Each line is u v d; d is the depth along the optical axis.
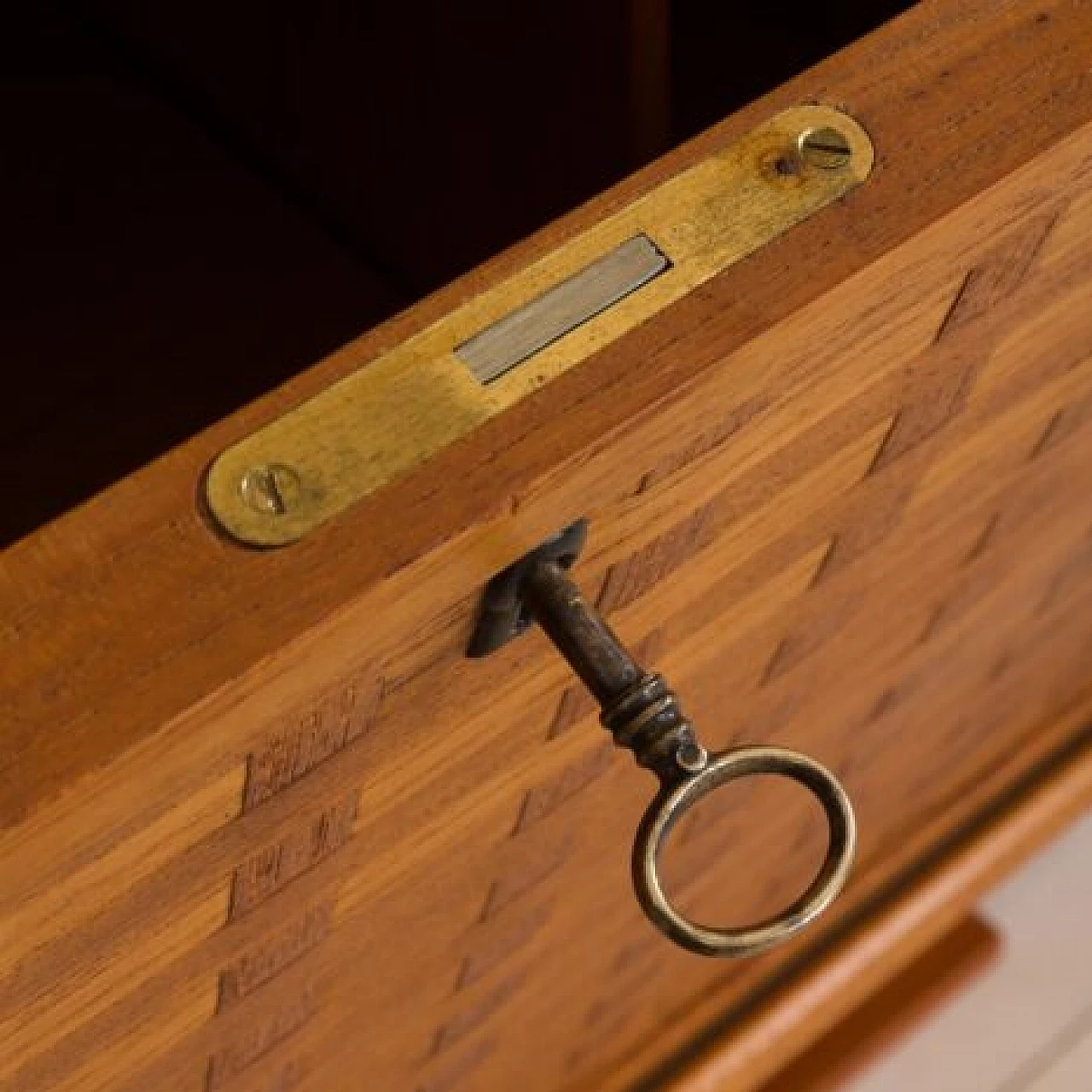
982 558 0.49
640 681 0.34
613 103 0.43
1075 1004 0.74
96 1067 0.38
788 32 0.48
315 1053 0.45
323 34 0.47
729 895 0.59
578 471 0.33
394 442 0.32
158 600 0.31
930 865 0.71
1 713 0.30
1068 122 0.34
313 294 0.51
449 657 0.35
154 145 0.52
